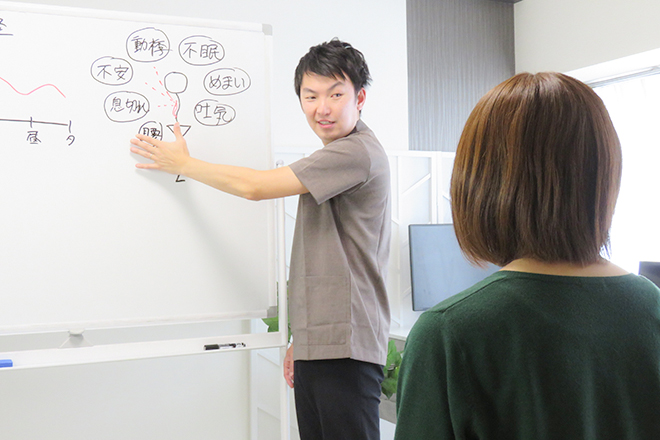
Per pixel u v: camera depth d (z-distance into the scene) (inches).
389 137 115.7
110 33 61.7
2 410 83.5
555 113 21.0
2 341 81.6
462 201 23.2
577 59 121.3
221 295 64.4
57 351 59.4
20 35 58.9
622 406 20.3
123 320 60.9
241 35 66.2
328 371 54.6
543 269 21.5
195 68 64.2
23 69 58.8
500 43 133.2
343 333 54.2
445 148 123.4
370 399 55.7
